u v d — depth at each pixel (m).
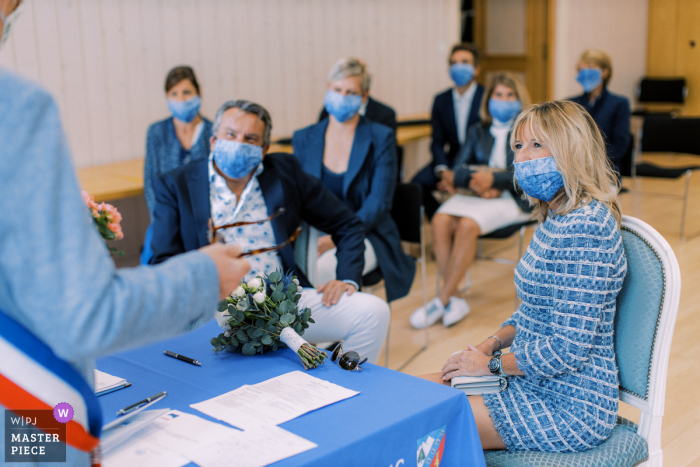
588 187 1.45
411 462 1.17
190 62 4.53
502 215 3.52
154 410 1.12
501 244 4.84
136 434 1.07
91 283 0.69
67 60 3.97
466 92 4.54
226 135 2.06
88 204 1.28
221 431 1.08
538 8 7.32
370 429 1.09
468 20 7.90
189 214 2.15
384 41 5.75
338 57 5.43
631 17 7.94
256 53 4.88
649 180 6.46
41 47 3.85
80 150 4.10
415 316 3.35
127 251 4.39
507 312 3.57
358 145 2.99
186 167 2.20
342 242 2.33
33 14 3.79
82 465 0.83
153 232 2.18
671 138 4.74
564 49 7.30
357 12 5.50
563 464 1.40
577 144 1.44
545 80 7.44
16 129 0.68
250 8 4.79
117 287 0.72
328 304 2.10
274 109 5.05
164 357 1.46
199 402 1.21
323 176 3.09
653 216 5.19
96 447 0.87
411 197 3.11
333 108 2.97
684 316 3.33
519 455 1.46
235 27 4.72
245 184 2.18
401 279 2.99
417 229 3.11
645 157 7.38
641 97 7.73
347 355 1.39
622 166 4.41
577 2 7.29
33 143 0.69
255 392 1.25
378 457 1.10
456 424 1.25
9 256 0.68
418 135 4.80
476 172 3.53
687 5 7.75
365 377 1.33
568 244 1.42
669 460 2.10
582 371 1.46
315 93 5.32
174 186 2.16
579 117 1.46
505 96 3.56
